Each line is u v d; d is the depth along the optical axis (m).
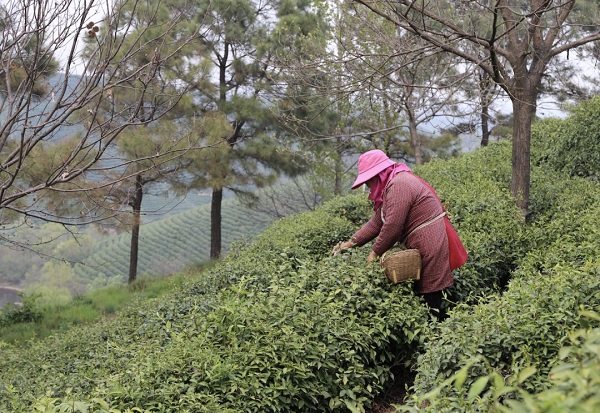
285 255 6.88
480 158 11.76
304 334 4.53
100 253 42.41
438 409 3.12
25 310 14.24
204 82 15.88
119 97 10.30
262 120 17.98
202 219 43.19
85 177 8.00
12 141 10.27
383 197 5.50
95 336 7.78
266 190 23.14
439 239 5.37
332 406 4.29
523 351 3.40
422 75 12.16
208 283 7.39
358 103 14.65
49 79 7.47
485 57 7.69
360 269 5.43
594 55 12.80
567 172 10.16
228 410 3.70
